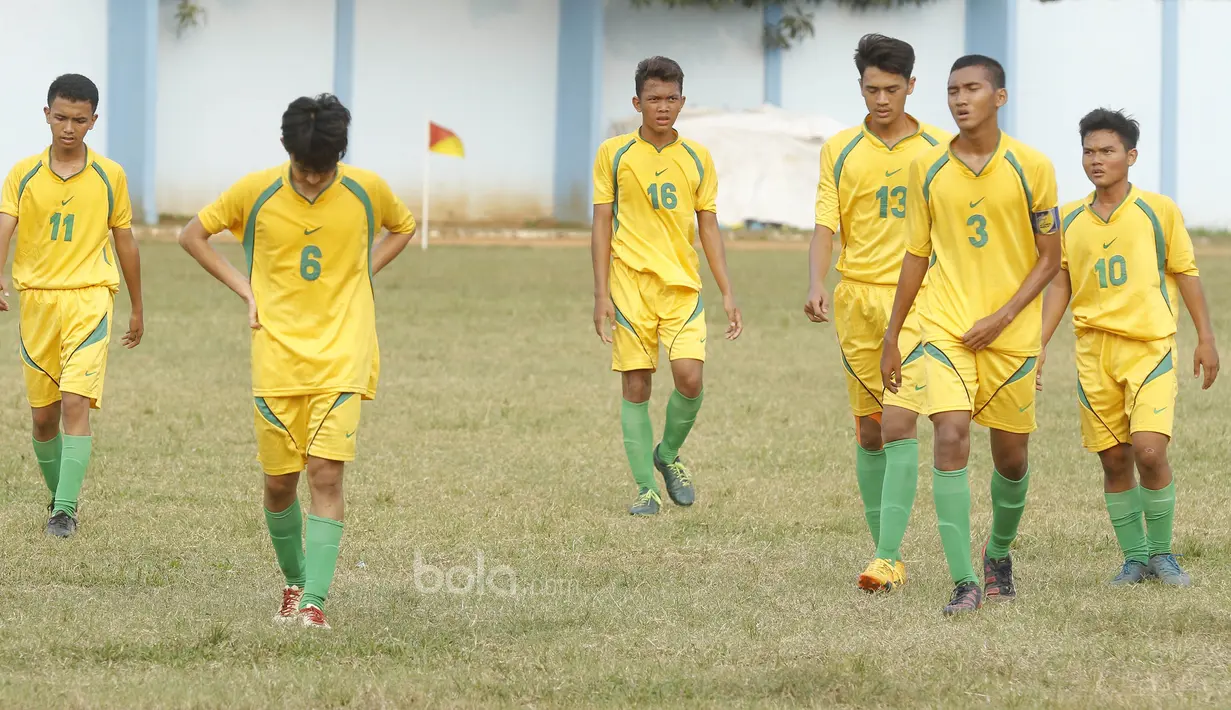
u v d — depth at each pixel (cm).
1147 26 14188
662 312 2842
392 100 13525
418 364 4947
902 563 2242
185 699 1572
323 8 13238
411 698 1594
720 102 14375
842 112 14462
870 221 2312
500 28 13650
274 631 1859
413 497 2867
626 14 14238
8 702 1548
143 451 3281
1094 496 2923
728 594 2131
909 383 2173
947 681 1672
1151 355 2227
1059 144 14250
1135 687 1656
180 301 6825
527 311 6769
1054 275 2022
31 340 2586
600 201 2895
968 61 1995
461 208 13788
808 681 1669
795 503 2872
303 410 1923
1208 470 3153
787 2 14238
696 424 3828
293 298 1914
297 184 1889
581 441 3559
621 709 1574
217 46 13038
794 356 5334
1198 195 14388
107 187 2605
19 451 3272
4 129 12250
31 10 12225
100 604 2022
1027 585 2211
